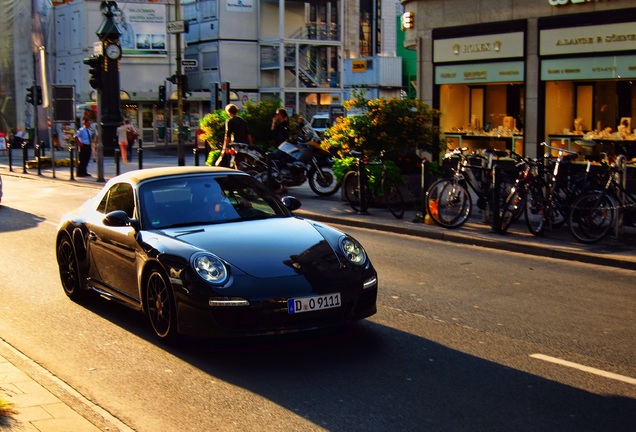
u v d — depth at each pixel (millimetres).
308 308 6496
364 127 16656
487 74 20141
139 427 5258
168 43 54750
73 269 8930
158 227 7562
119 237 7809
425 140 16906
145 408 5609
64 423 4941
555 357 6699
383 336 7371
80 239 8648
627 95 17453
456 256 11859
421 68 21984
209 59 57000
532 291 9383
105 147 41406
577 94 18359
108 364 6648
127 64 53688
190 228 7465
